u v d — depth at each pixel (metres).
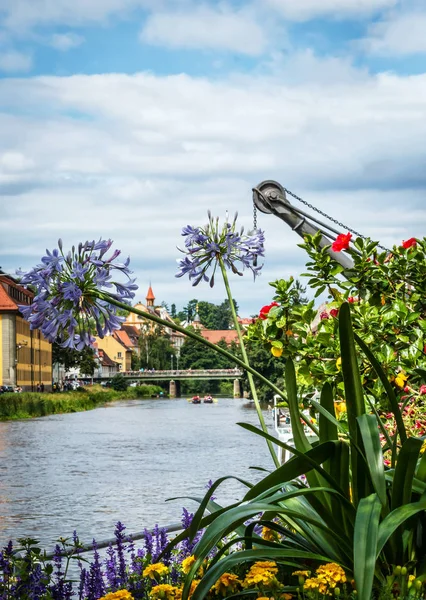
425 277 7.62
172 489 26.55
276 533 4.51
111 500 24.00
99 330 4.04
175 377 167.75
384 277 7.68
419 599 3.68
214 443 48.38
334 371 6.80
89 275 4.02
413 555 3.99
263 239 5.10
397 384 6.72
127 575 5.37
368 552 3.43
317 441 4.50
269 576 3.76
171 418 82.50
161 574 4.38
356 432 4.07
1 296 109.50
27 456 40.53
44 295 3.98
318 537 4.14
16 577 5.04
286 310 7.00
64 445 47.56
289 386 4.25
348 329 4.06
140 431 61.22
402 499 3.87
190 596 4.02
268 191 15.28
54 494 25.69
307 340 6.95
